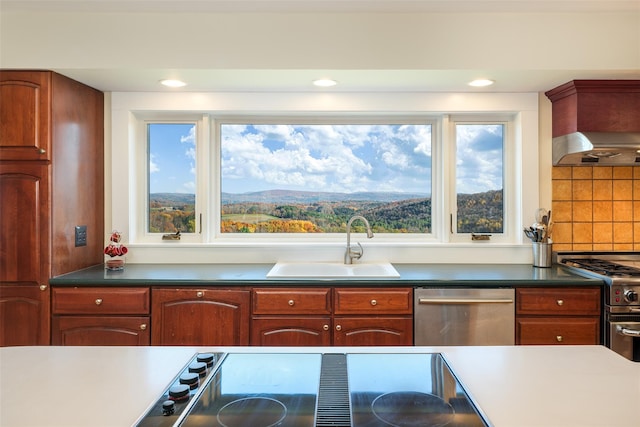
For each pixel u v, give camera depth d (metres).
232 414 0.77
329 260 2.70
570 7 2.06
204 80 2.36
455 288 2.11
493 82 2.39
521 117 2.64
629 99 2.33
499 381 0.91
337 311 2.12
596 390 0.86
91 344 2.14
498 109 2.64
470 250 2.68
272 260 2.70
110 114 2.64
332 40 2.14
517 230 2.72
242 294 2.13
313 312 2.12
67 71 2.19
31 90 2.16
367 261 2.70
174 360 1.04
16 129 2.16
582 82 2.30
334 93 2.63
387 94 2.63
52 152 2.19
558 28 2.13
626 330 2.02
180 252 2.68
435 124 2.82
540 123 2.66
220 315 2.14
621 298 2.04
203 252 2.68
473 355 1.07
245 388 0.89
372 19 2.14
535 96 2.63
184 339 2.14
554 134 2.60
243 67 2.15
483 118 2.77
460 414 0.77
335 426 0.74
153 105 2.63
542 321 2.11
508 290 2.11
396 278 2.15
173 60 2.14
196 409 0.79
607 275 2.12
